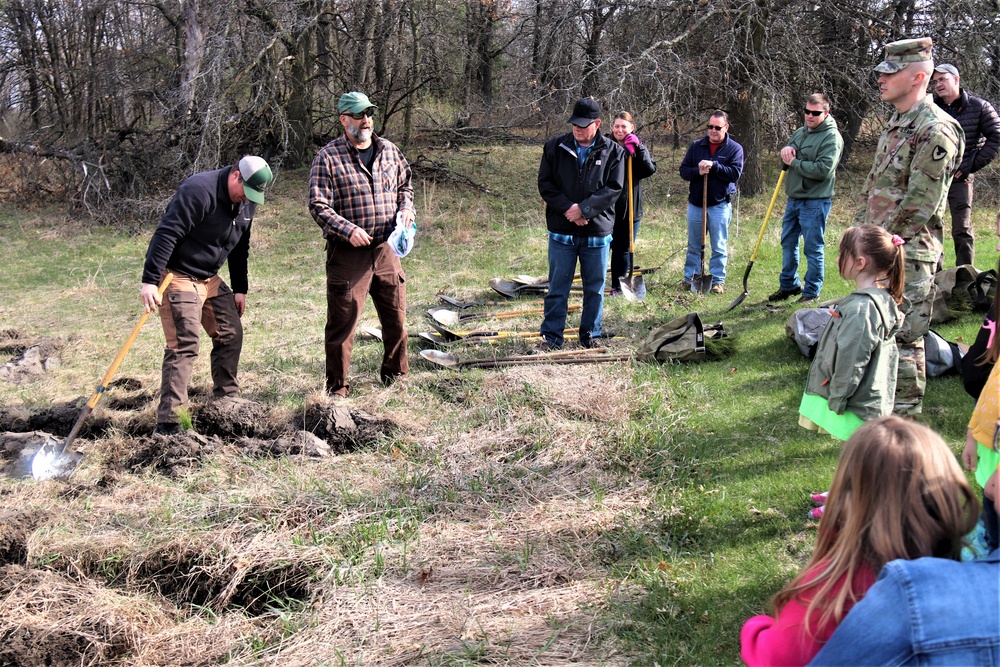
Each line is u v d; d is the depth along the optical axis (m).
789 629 1.98
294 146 17.09
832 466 4.66
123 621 3.68
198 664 3.48
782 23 13.34
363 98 5.75
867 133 16.91
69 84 18.00
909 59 4.73
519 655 3.30
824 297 8.07
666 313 8.04
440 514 4.47
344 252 5.93
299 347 7.63
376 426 5.51
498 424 5.55
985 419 3.06
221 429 5.50
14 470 5.15
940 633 1.65
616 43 14.59
